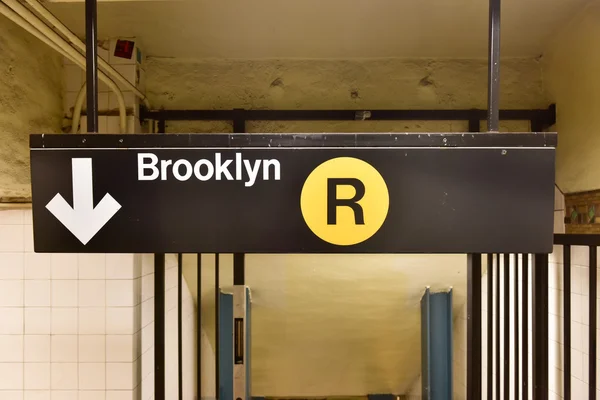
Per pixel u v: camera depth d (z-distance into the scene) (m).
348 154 0.87
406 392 3.26
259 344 3.02
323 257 2.53
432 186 0.87
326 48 2.28
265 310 2.84
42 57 1.98
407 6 1.85
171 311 2.59
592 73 1.91
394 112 2.34
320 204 0.88
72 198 0.89
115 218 0.89
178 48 2.29
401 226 0.88
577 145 2.04
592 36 1.89
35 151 0.88
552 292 2.19
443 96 2.39
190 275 2.74
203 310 3.01
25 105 1.84
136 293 2.15
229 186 0.88
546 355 1.71
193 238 0.89
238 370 1.72
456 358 3.02
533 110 2.30
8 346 2.11
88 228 0.89
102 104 2.21
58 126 2.13
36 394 2.11
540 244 0.87
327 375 3.21
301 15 1.94
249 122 2.40
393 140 0.87
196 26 2.05
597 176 1.88
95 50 0.94
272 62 2.40
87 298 2.10
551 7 1.88
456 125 2.40
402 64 2.39
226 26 2.04
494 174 0.87
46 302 2.10
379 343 3.05
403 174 0.87
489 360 1.97
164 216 0.89
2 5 1.21
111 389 2.11
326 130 2.40
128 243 0.89
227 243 0.89
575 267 2.01
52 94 2.07
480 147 0.87
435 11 1.89
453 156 0.87
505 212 0.87
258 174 0.88
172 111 2.34
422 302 2.85
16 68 1.77
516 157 0.86
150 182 0.88
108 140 0.88
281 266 2.59
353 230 0.88
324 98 2.40
